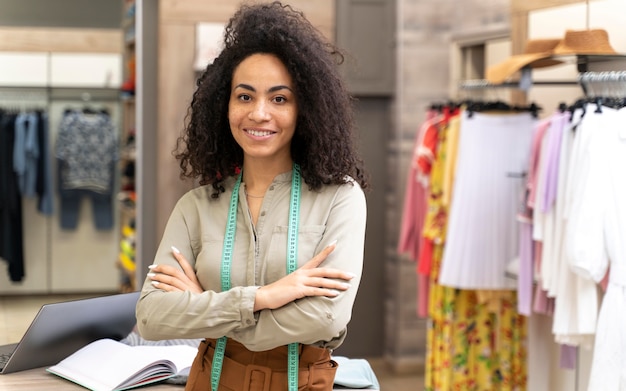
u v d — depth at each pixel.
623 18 3.81
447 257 4.37
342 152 2.06
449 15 6.03
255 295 1.93
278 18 2.04
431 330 4.74
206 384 2.06
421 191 5.00
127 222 7.43
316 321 1.92
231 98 2.04
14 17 7.53
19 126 7.43
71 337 2.58
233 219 2.07
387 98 6.14
